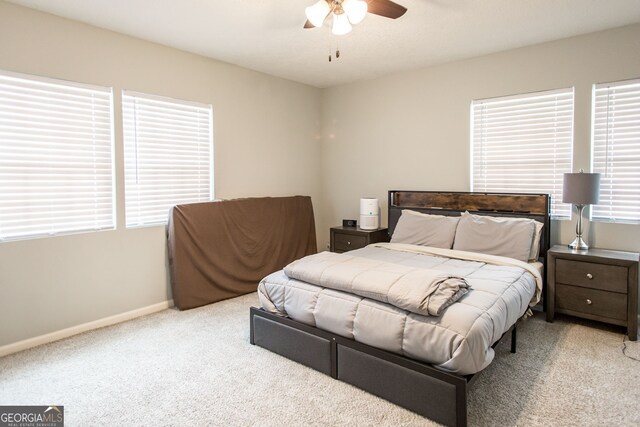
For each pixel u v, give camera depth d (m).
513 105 3.75
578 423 1.88
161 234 3.60
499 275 2.68
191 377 2.36
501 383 2.26
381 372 2.09
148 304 3.52
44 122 2.86
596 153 3.36
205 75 3.88
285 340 2.58
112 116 3.22
